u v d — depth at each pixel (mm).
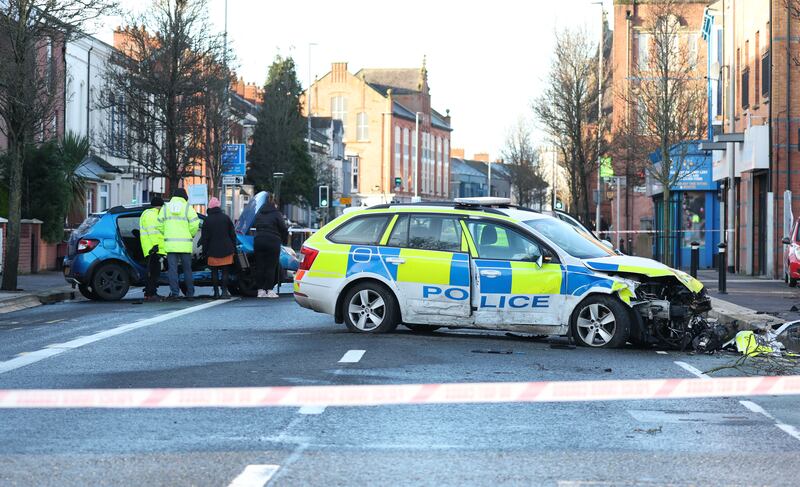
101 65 58875
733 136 38125
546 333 16094
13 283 25953
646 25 43375
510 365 13500
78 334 16938
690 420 9992
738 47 43500
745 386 11594
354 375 12352
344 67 155500
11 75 25875
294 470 7688
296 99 94125
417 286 16688
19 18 25938
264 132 84875
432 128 174000
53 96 27422
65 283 30922
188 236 24844
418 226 16922
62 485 7203
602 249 16750
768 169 36438
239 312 21391
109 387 11367
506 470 7793
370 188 155250
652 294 15781
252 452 8281
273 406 10438
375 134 155125
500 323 16250
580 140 55656
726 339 15531
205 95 46031
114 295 25609
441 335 17125
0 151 38688
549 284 15969
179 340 16016
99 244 25547
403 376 12328
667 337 15906
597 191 64312
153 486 7184
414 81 170250
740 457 8367
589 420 9914
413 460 8086
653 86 41719
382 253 16953
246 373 12453
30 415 9828
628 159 46000
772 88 36031
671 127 39938
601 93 56438
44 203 39906
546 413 10234
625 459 8234
